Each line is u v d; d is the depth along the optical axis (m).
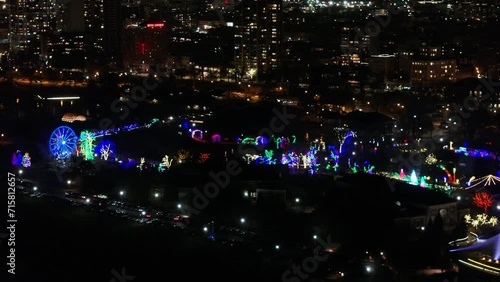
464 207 165.00
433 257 133.50
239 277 129.75
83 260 139.38
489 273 128.38
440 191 171.88
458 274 127.19
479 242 140.75
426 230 141.12
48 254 142.00
